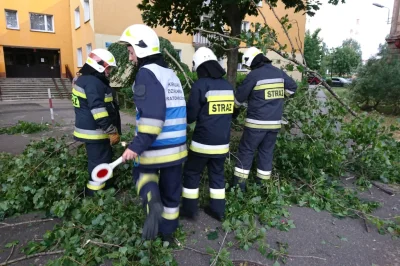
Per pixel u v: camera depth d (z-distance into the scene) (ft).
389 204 13.00
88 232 9.32
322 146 14.14
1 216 10.94
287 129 16.33
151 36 8.53
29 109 45.96
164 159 8.50
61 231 8.92
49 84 71.82
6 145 22.34
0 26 70.28
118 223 9.52
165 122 8.39
